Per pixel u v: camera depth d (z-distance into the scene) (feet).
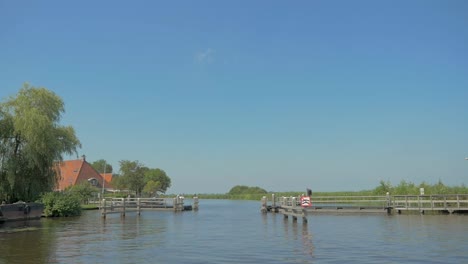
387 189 154.61
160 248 55.21
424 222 89.04
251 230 78.84
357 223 89.92
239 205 233.14
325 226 84.23
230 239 64.64
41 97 128.26
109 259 46.83
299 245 56.70
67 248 55.67
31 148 118.52
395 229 75.56
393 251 50.39
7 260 46.50
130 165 245.45
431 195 118.32
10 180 116.26
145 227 87.71
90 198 204.54
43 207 118.83
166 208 158.61
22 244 60.13
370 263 42.96
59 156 127.24
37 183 123.75
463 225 81.20
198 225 92.17
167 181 301.63
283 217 115.65
